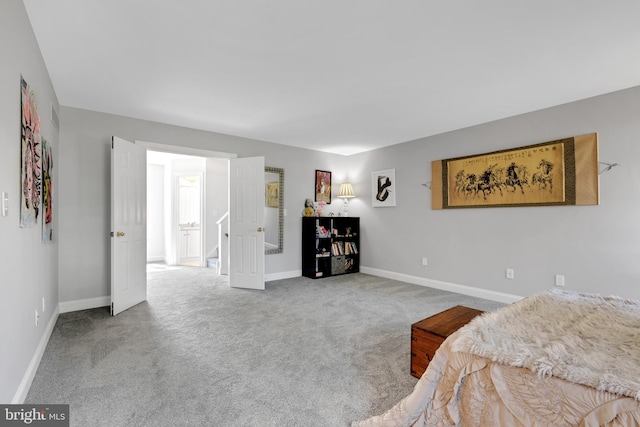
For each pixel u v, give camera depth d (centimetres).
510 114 356
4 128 142
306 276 521
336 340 254
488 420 118
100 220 351
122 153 333
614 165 290
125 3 171
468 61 236
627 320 153
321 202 556
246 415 159
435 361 139
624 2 169
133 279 350
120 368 206
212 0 168
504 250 369
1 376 138
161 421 153
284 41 209
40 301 225
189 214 707
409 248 477
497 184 372
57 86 283
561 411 104
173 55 228
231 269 448
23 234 175
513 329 143
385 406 167
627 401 93
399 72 254
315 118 373
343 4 172
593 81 270
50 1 169
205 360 218
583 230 309
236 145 457
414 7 174
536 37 204
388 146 513
